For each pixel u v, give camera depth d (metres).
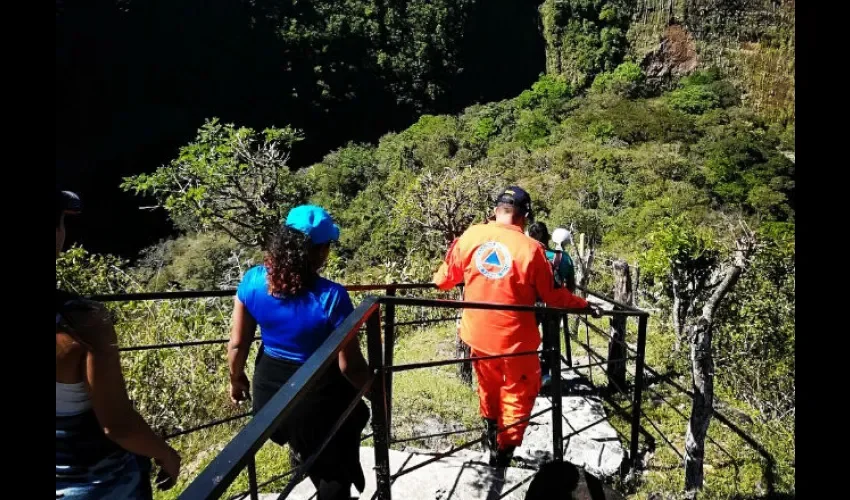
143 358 5.54
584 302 3.80
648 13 53.22
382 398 2.60
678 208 29.47
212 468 1.24
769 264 7.63
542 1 57.44
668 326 8.40
